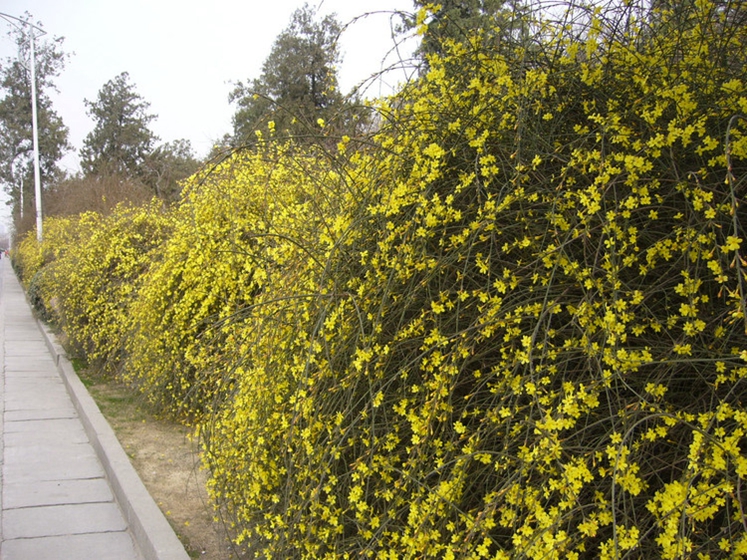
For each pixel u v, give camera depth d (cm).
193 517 365
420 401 217
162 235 762
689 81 208
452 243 221
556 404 193
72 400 663
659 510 163
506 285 204
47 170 4081
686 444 178
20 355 934
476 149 230
